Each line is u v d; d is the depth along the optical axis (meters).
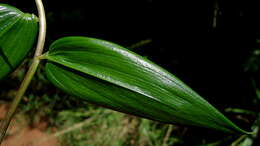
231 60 0.53
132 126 0.61
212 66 0.54
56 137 0.67
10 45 0.18
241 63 0.53
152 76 0.16
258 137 0.47
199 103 0.15
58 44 0.17
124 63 0.16
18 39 0.18
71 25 0.64
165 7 0.51
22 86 0.17
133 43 0.61
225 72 0.54
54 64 0.17
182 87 0.16
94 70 0.17
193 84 0.57
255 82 0.54
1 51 0.18
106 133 0.62
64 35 0.64
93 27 0.64
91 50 0.17
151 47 0.58
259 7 0.41
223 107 0.55
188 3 0.46
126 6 0.58
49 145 0.66
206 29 0.48
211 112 0.15
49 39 0.62
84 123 0.62
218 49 0.52
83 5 0.62
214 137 0.56
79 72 0.17
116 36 0.63
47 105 0.70
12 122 0.68
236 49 0.50
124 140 0.61
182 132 0.59
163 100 0.16
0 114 0.69
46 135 0.68
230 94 0.56
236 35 0.47
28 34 0.18
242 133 0.15
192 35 0.52
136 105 0.16
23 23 0.18
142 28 0.59
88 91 0.17
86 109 0.66
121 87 0.16
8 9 0.18
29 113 0.69
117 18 0.61
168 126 0.56
